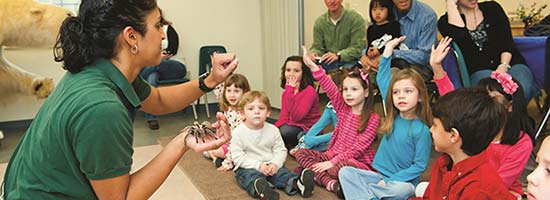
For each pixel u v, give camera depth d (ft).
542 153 3.13
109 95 2.83
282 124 9.81
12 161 3.28
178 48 15.11
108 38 2.94
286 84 9.93
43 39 11.73
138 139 11.66
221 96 9.74
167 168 3.12
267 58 16.11
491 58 8.84
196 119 14.57
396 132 6.79
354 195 6.51
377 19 10.25
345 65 11.41
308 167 7.68
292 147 9.85
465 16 9.00
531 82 8.33
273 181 7.45
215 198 7.10
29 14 11.43
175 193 7.47
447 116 4.22
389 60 7.74
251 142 7.64
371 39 10.37
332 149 7.94
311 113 9.84
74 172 2.86
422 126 6.51
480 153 4.10
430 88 8.86
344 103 7.89
